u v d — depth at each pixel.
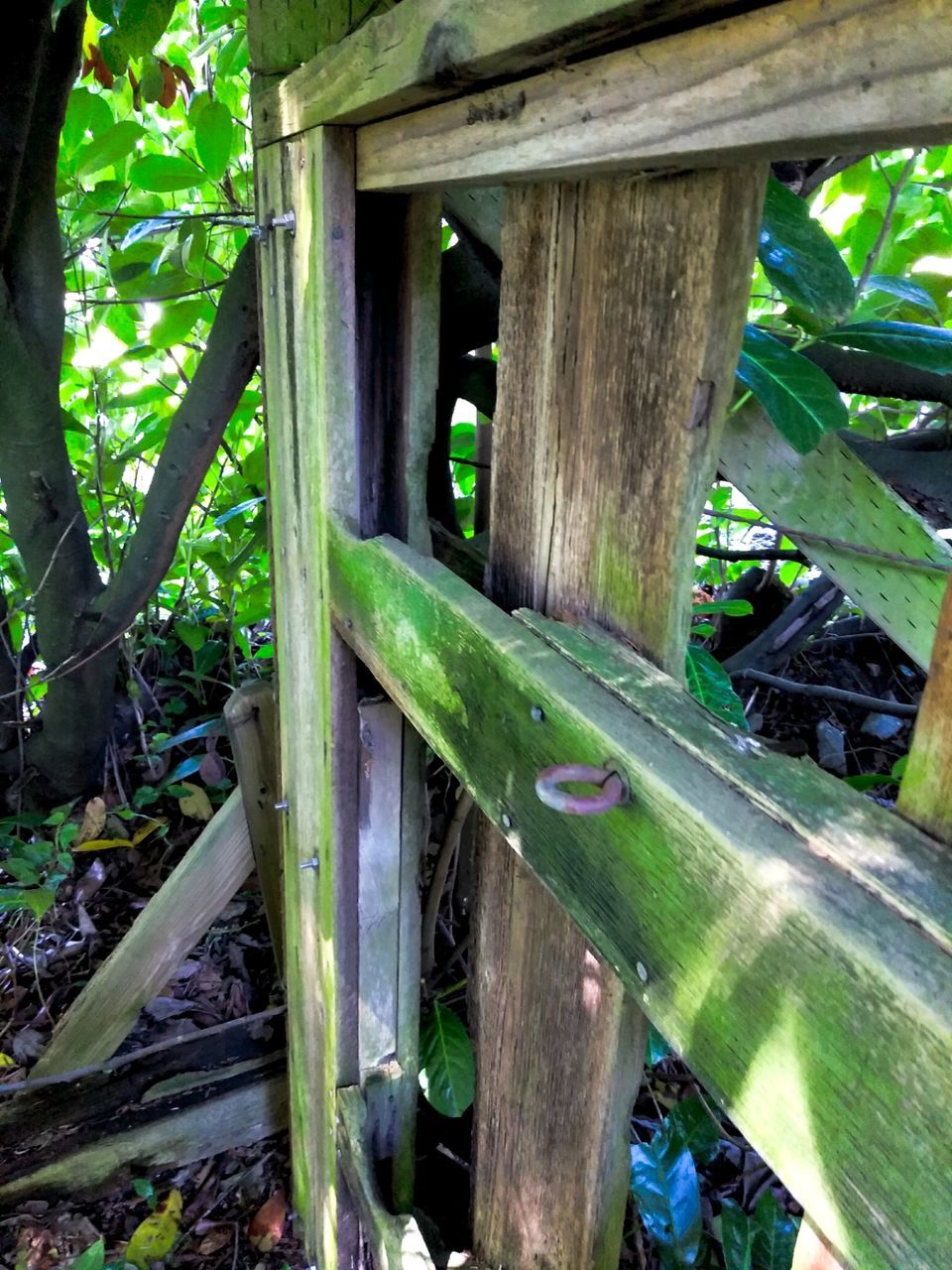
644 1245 1.46
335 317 0.94
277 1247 1.68
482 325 1.50
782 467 1.04
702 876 0.45
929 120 0.32
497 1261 1.11
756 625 2.19
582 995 0.81
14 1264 1.59
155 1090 1.79
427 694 0.79
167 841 2.38
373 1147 1.36
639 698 0.56
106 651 2.24
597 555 0.68
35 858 2.07
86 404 2.49
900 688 2.36
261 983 2.06
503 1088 1.00
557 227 0.66
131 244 1.79
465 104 0.65
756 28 0.38
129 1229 1.68
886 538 0.99
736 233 0.51
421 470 1.01
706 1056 0.47
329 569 1.03
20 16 1.46
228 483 2.44
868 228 1.60
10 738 2.42
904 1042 0.34
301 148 0.94
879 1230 0.37
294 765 1.32
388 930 1.25
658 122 0.45
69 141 1.96
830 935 0.37
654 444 0.60
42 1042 1.93
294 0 1.02
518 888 0.89
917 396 1.30
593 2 0.42
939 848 0.40
